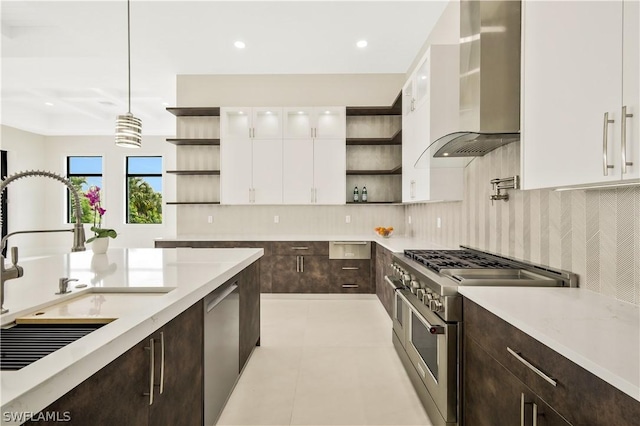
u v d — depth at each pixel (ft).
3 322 4.04
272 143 16.39
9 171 24.67
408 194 12.82
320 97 17.20
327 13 11.80
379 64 16.07
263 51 14.64
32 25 14.02
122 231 27.37
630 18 3.49
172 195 27.43
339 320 12.87
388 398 7.61
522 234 7.33
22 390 2.31
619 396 2.78
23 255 20.97
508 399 4.47
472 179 9.75
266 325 12.33
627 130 3.55
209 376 6.13
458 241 10.78
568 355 3.27
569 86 4.46
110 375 3.27
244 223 17.57
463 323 5.85
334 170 16.39
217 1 11.06
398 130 15.62
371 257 15.71
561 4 4.61
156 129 26.11
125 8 11.43
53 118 25.30
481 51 6.94
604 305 4.75
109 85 18.39
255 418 6.87
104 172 27.25
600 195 5.30
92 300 4.99
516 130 6.89
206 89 17.20
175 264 7.57
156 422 4.19
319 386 8.09
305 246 15.79
